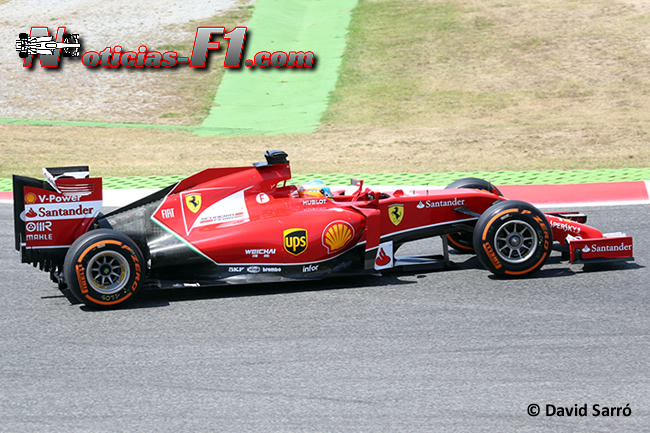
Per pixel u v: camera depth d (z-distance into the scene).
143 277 14.60
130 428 9.82
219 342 12.70
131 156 33.84
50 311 14.50
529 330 12.95
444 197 16.77
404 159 31.80
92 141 37.53
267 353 12.20
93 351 12.41
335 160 32.06
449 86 49.62
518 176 27.55
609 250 16.34
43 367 11.80
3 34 63.28
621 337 12.55
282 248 15.59
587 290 15.04
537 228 15.70
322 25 68.12
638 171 27.25
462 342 12.48
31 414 10.24
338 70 55.00
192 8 72.69
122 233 14.80
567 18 63.62
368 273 16.08
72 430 9.78
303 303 14.70
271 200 16.14
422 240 19.80
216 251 15.27
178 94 50.91
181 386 11.03
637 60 51.78
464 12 68.19
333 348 12.35
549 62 53.28
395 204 16.44
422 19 67.06
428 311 14.05
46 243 14.80
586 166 28.70
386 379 11.14
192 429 9.77
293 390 10.84
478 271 16.64
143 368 11.70
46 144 36.19
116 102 48.84
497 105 44.66
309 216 15.97
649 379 10.97
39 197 14.62
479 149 33.12
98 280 14.63
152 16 69.62
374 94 48.84
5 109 46.62
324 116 44.31
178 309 14.48
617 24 60.75
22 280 16.66
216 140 38.16
